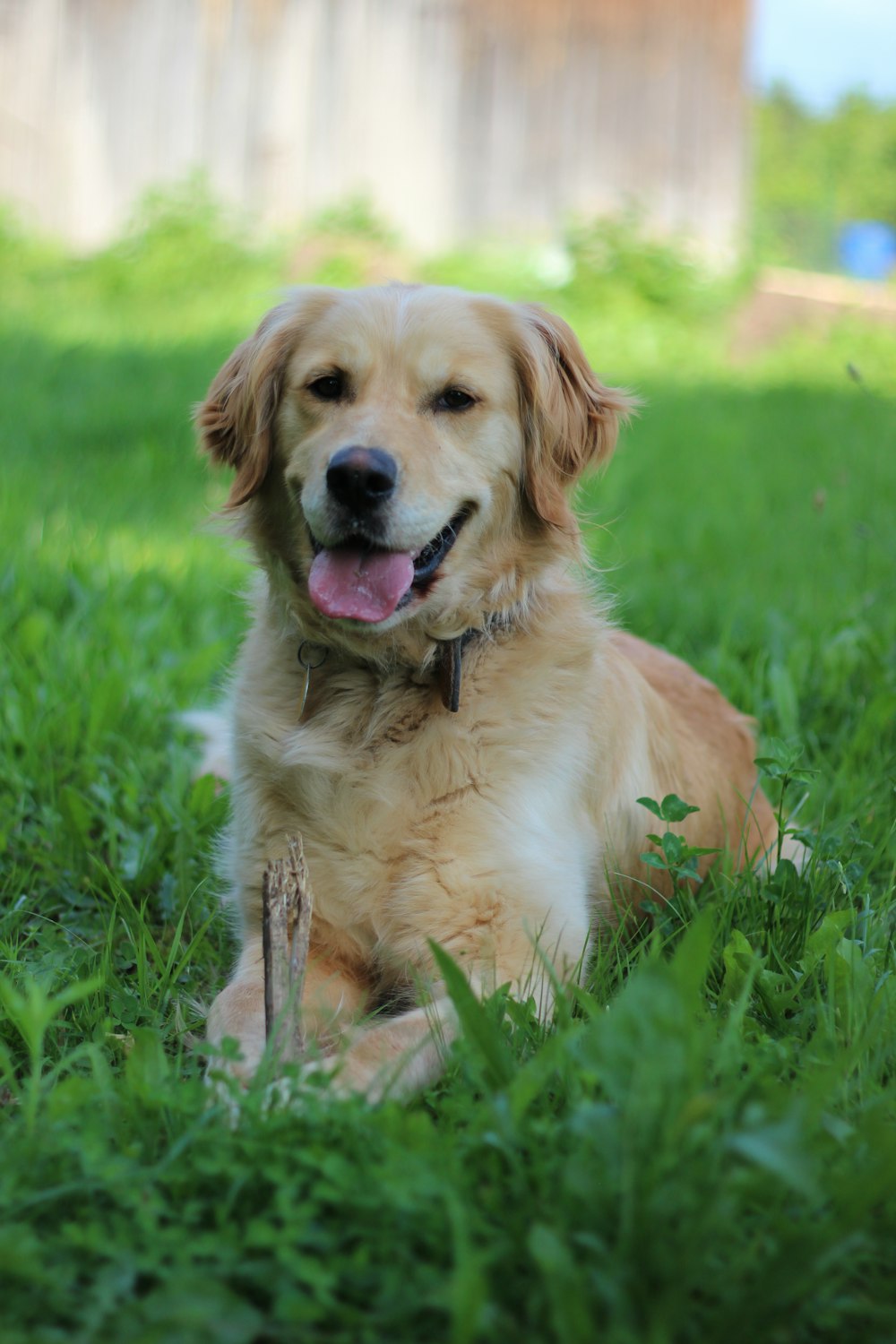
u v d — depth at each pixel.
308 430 3.62
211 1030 2.82
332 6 19.81
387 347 3.55
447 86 19.98
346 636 3.51
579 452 3.91
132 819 4.14
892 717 4.77
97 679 5.05
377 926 3.41
